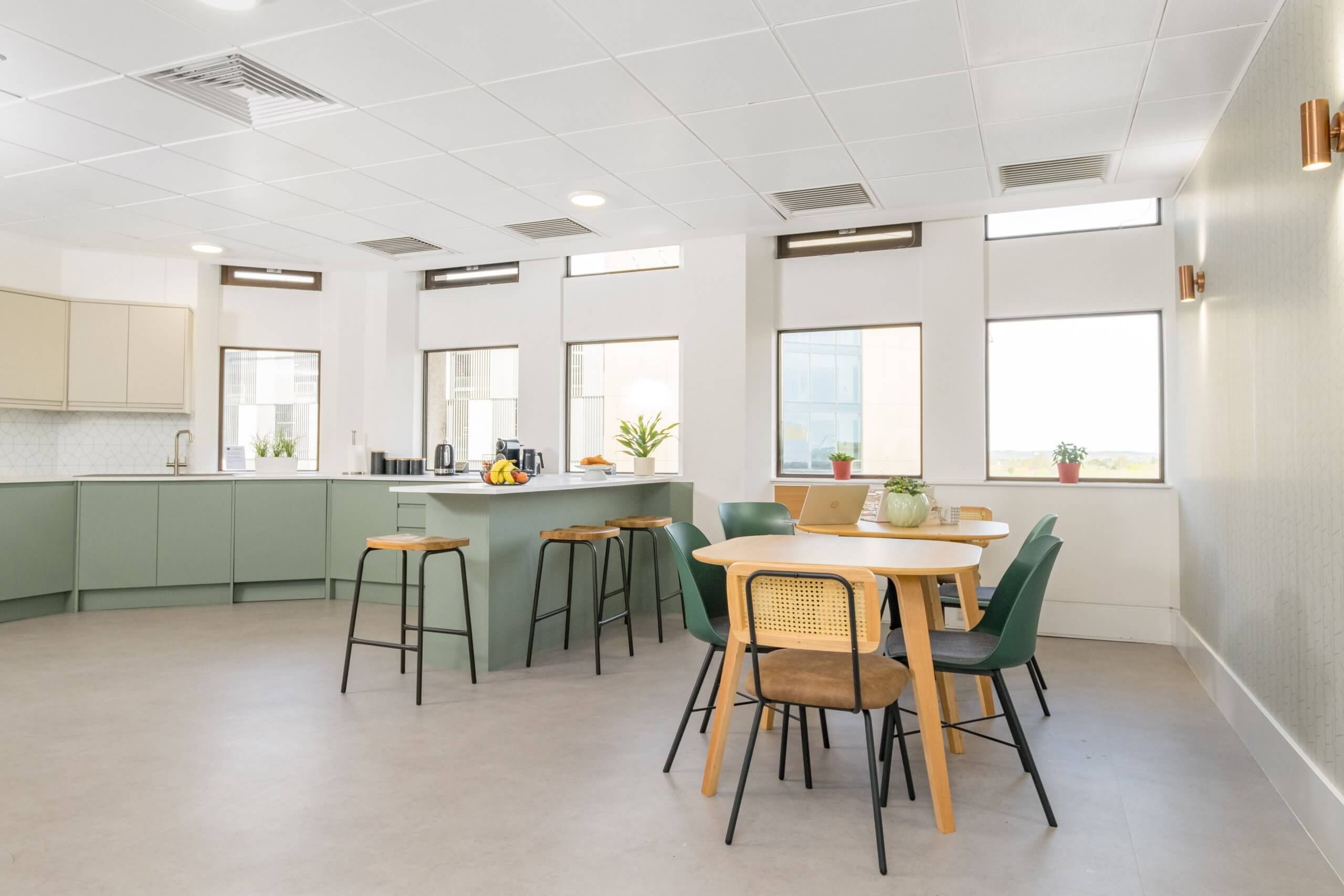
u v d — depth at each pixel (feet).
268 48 10.05
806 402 18.98
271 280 21.95
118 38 9.84
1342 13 7.13
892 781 8.87
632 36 9.80
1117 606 16.10
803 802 8.28
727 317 18.60
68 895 6.41
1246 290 10.36
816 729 10.59
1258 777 9.05
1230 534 11.27
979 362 17.15
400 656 14.05
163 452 21.01
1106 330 16.74
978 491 16.93
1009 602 9.33
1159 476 16.40
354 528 20.20
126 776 8.86
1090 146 13.23
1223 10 9.21
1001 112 11.94
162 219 17.30
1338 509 7.29
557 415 20.72
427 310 22.29
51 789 8.50
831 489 12.17
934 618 10.85
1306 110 7.25
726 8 9.19
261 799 8.26
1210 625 12.60
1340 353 7.24
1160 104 11.60
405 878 6.70
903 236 17.87
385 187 15.26
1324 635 7.61
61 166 14.12
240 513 19.80
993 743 10.12
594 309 20.51
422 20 9.41
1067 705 11.73
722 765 9.29
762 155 13.69
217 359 21.49
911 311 17.89
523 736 10.21
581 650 14.92
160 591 19.29
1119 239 16.40
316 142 13.03
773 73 10.75
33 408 18.93
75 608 18.53
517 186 15.20
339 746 9.82
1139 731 10.57
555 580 15.46
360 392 22.00
